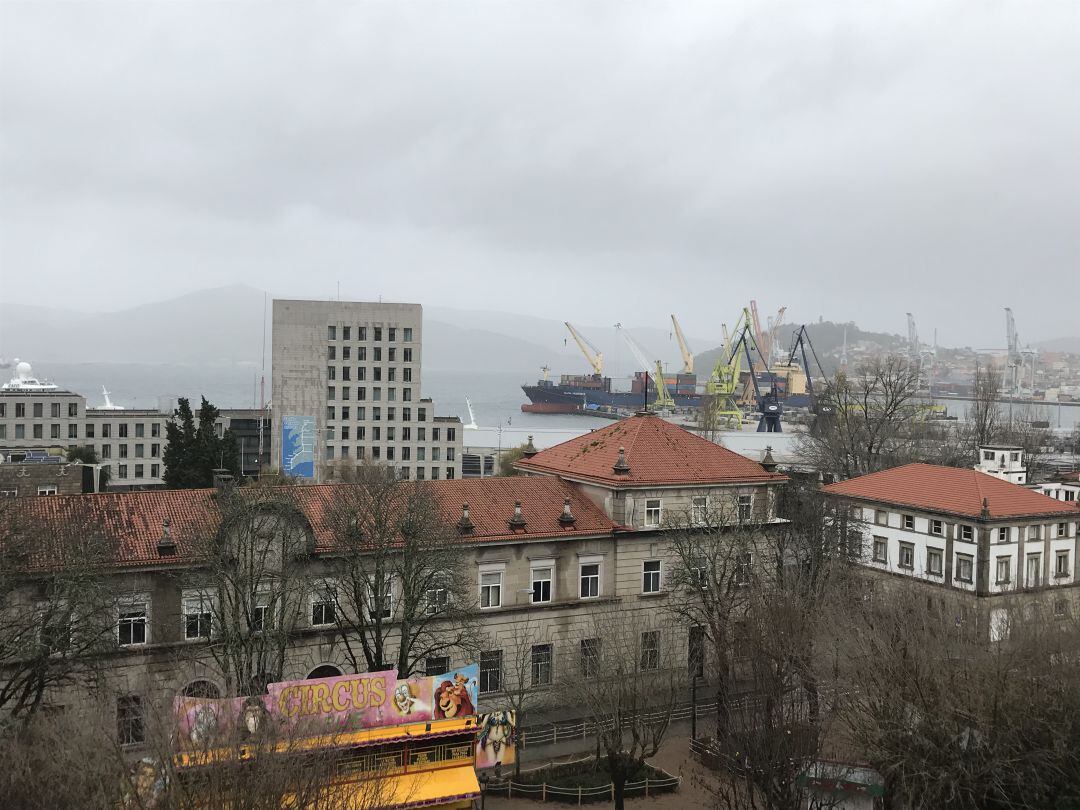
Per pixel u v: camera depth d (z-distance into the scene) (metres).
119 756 36.59
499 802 52.56
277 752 37.53
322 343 187.00
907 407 171.00
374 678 47.31
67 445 173.62
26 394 173.75
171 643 53.53
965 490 88.06
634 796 53.28
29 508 54.72
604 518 69.44
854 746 50.94
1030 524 85.56
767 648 53.31
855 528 93.50
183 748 37.47
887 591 77.50
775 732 45.81
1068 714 47.31
